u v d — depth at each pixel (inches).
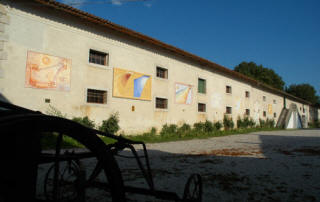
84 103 457.1
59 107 419.8
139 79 570.9
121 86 526.9
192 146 418.6
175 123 671.8
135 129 553.3
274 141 534.6
